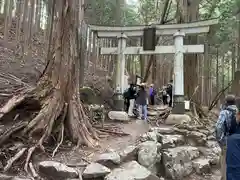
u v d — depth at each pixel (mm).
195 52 8617
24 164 3961
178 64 8617
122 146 5465
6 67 7570
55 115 5047
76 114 5324
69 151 4758
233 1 13242
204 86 14328
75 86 5512
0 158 3932
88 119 6082
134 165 4605
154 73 16516
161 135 6281
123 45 9375
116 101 9000
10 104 5094
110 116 8133
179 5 10273
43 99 5281
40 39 10484
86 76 10227
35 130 4738
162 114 9297
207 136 7043
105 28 9484
